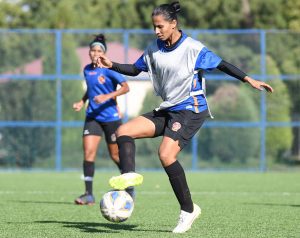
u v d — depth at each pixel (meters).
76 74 46.34
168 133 16.02
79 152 46.62
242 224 18.67
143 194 29.44
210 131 46.72
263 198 27.58
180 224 16.36
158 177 40.97
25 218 20.06
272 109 46.62
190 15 67.00
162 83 16.34
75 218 20.06
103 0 71.62
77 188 32.78
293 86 46.56
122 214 15.52
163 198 27.42
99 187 33.69
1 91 46.31
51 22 70.81
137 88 46.28
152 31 46.16
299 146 46.81
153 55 16.28
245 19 67.38
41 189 32.09
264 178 40.50
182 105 16.14
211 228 17.69
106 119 24.45
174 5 16.00
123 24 70.19
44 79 46.34
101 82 24.27
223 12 67.12
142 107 46.31
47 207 23.41
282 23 67.06
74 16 70.00
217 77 46.69
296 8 67.25
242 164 46.72
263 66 46.47
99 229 17.36
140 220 19.69
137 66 16.75
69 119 46.47
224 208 23.27
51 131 46.53
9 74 46.28
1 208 23.02
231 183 36.44
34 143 46.50
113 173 44.78
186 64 16.02
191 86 16.11
